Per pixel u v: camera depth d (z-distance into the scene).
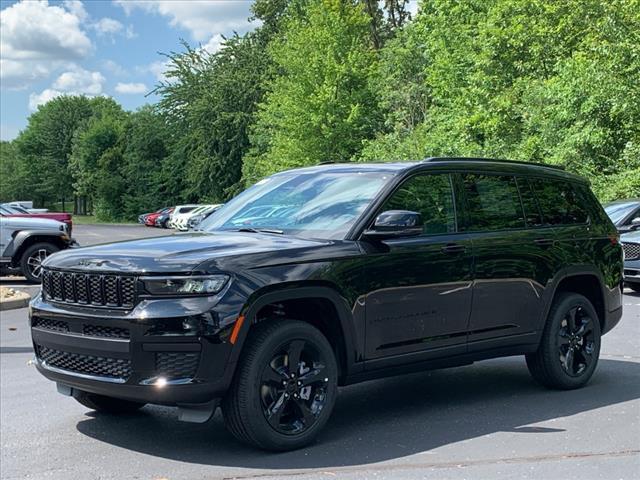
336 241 5.25
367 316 5.25
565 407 6.15
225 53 60.47
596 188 20.14
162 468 4.70
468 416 5.88
